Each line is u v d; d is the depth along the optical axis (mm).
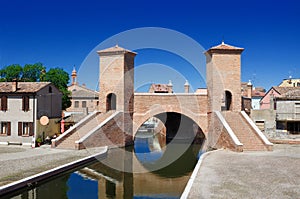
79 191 17516
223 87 35562
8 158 23375
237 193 13602
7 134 33125
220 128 30266
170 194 17734
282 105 41844
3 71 46469
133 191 18203
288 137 34688
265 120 41312
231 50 35750
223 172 17703
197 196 13156
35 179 17047
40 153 26156
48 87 35281
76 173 21734
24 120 32781
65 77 49312
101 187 18641
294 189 14234
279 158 22500
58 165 20719
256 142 27703
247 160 21688
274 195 13336
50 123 35469
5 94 33250
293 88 47625
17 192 15648
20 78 46781
